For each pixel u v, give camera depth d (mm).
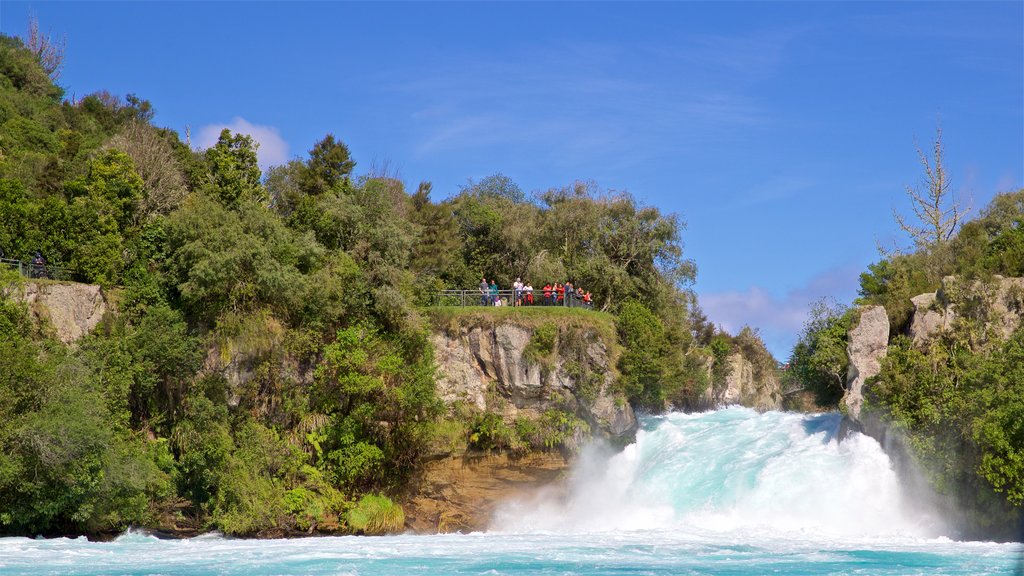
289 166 81875
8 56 112062
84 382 50344
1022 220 70688
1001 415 49719
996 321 57062
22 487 46500
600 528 59375
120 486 49531
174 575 37375
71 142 86688
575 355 62188
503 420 62000
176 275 59000
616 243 80875
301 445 58688
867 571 39281
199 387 56844
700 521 57000
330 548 45281
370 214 66375
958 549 45594
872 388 55906
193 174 73062
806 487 55812
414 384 59406
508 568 39562
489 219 84438
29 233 59406
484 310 63000
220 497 53500
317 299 59781
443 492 61000
